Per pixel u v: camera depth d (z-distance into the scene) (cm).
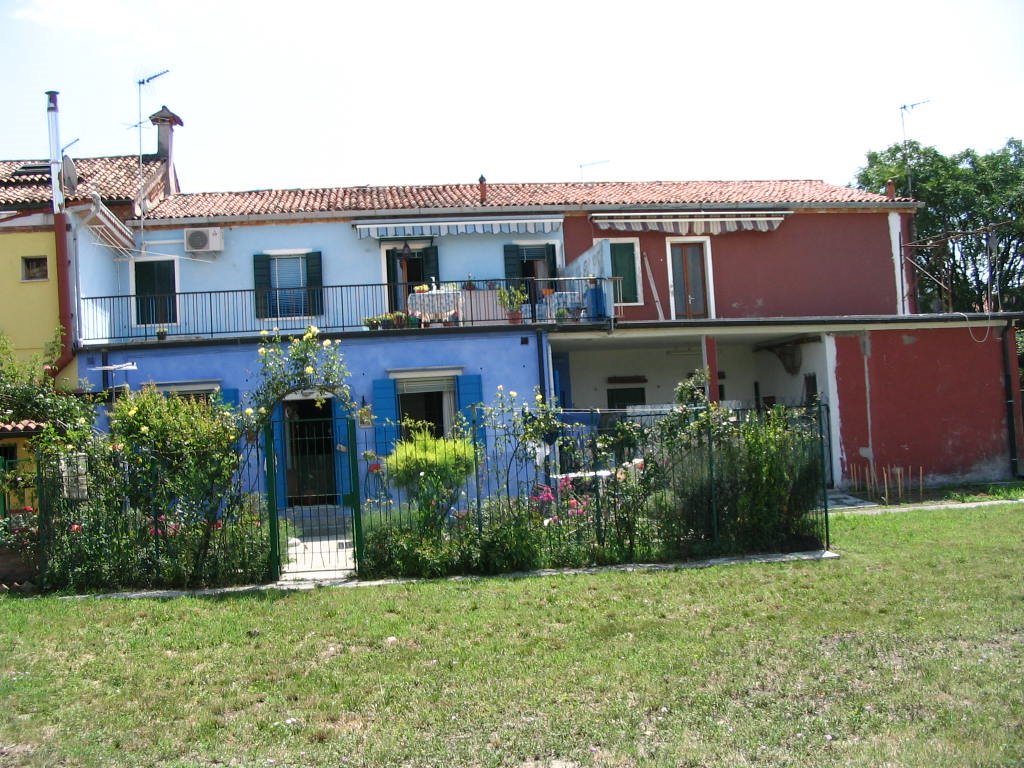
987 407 1975
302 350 1095
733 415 1177
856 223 2256
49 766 511
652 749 512
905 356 1955
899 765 474
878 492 1831
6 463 1158
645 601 872
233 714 596
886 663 652
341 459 1507
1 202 1733
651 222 2119
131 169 2156
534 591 933
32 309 1677
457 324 1798
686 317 2170
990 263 2450
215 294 1970
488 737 540
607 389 2225
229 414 1078
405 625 807
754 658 675
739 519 1130
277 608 888
